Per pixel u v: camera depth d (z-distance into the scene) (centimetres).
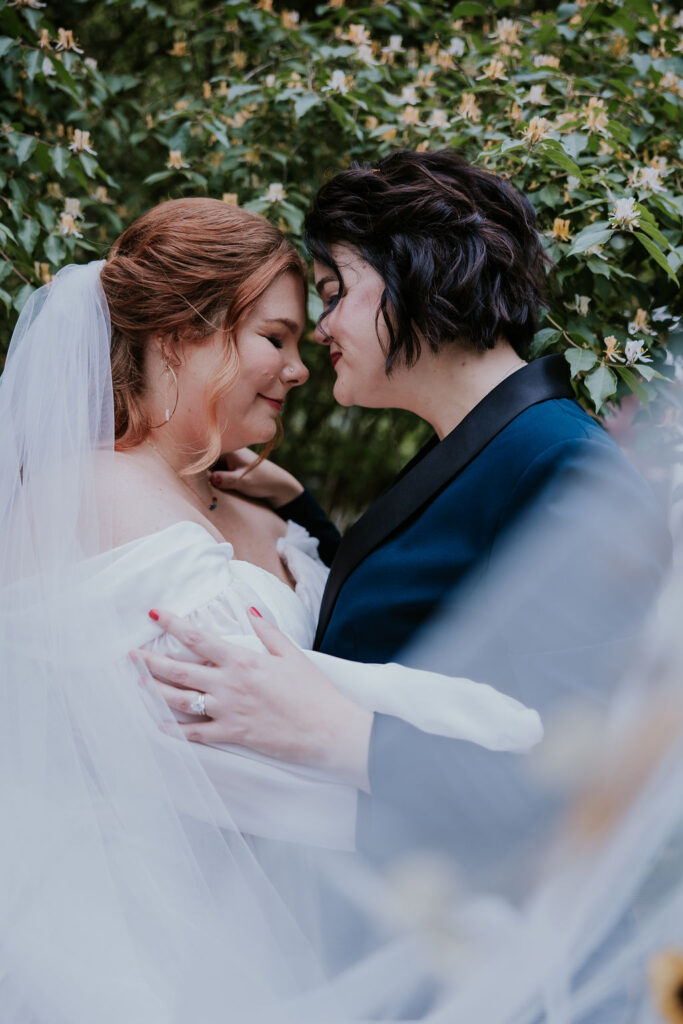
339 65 223
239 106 216
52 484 130
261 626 126
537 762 101
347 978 110
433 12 229
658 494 132
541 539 117
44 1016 114
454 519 132
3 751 122
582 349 169
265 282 142
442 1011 101
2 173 189
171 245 142
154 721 120
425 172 140
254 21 223
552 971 92
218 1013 110
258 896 119
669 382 174
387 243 137
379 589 135
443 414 145
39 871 117
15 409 138
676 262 163
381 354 143
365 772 116
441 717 112
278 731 119
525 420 131
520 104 191
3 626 125
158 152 239
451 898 105
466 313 135
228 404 146
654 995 83
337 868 121
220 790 122
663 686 90
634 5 201
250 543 171
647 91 201
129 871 116
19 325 148
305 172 225
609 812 90
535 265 147
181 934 114
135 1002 111
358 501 276
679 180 195
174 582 127
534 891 98
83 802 119
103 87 216
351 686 122
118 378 145
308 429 266
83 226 201
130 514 134
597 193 179
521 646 113
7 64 197
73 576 125
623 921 87
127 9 247
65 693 121
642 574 110
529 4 254
